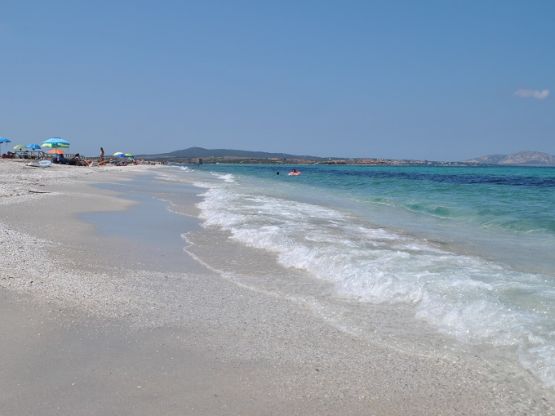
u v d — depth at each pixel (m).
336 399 4.32
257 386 4.52
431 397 4.38
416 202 23.86
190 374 4.71
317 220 15.72
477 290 7.21
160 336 5.61
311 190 33.88
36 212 14.94
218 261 9.70
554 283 7.75
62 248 9.95
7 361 4.77
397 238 12.52
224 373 4.76
